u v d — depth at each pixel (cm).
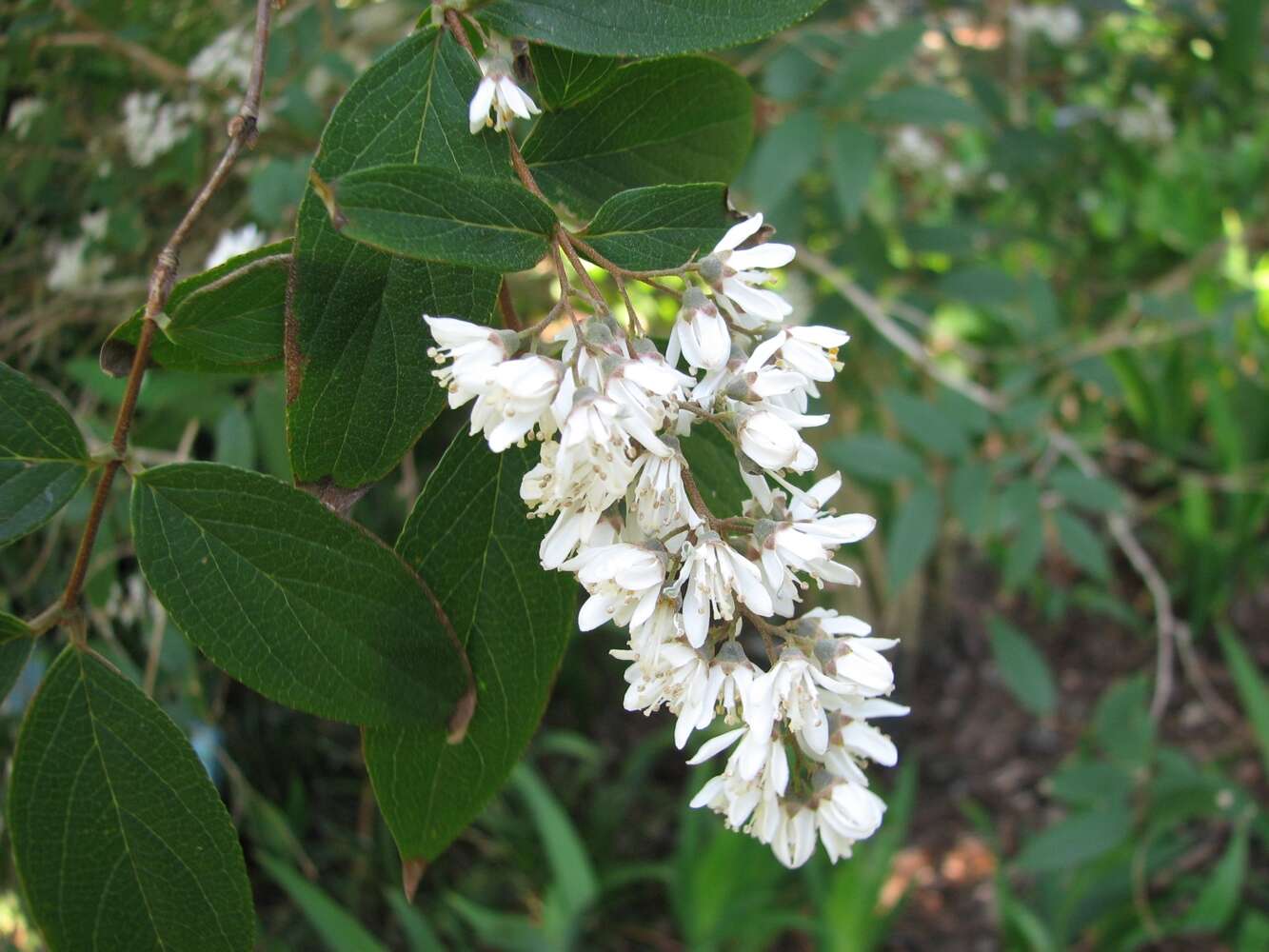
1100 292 95
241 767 81
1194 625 111
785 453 23
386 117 24
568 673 103
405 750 27
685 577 23
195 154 54
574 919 79
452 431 81
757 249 24
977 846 103
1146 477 113
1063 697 114
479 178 22
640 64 28
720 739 25
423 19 25
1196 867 94
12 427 24
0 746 58
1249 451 108
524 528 26
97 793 25
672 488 23
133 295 58
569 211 28
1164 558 121
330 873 88
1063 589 121
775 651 25
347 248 23
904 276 69
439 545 26
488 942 79
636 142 29
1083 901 80
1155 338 73
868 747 27
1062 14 79
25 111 53
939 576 117
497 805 94
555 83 27
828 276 63
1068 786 69
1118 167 85
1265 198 98
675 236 24
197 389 50
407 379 24
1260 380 113
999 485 64
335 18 59
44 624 25
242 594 24
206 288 24
